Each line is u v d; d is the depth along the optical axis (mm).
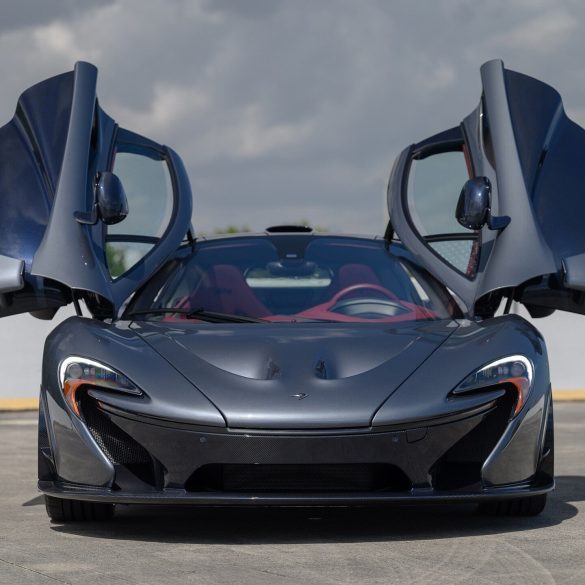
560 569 4121
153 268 6020
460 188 6453
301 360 4957
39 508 5926
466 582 3904
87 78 6320
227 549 4574
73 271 5633
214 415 4676
